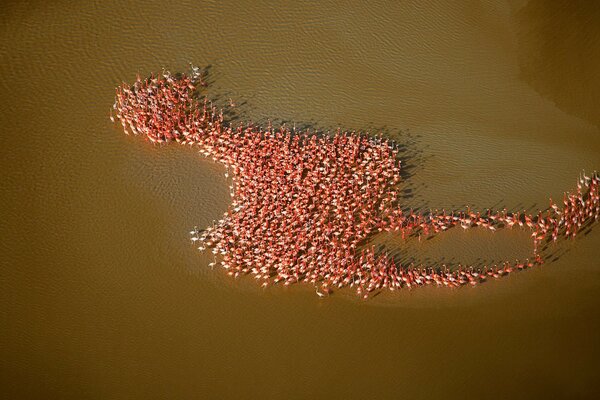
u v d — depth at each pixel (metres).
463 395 45.53
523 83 63.66
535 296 50.03
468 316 48.97
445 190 56.12
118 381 45.62
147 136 58.25
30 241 52.12
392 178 56.66
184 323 48.34
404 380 46.12
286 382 45.91
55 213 53.75
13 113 59.38
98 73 62.56
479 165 57.84
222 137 57.72
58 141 57.91
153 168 56.59
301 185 54.69
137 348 47.12
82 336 47.56
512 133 60.25
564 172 57.41
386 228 53.41
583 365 46.84
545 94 63.00
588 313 49.22
